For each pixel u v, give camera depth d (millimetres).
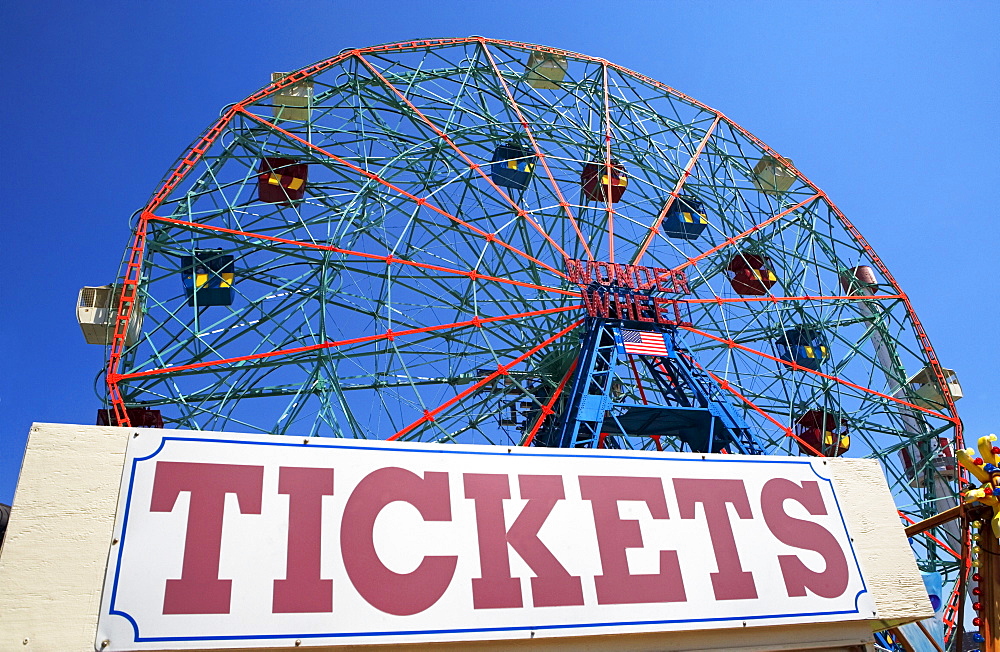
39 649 7922
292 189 35531
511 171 39031
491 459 10727
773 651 10742
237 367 31781
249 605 8781
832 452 38469
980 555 13312
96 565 8500
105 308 29469
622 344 34000
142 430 9453
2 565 8188
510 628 9570
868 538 11859
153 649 8273
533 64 42812
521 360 33906
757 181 45562
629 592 10266
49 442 8992
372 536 9641
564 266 38281
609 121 42188
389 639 9062
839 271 44500
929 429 41469
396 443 10461
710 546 10984
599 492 10914
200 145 33062
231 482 9453
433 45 40406
